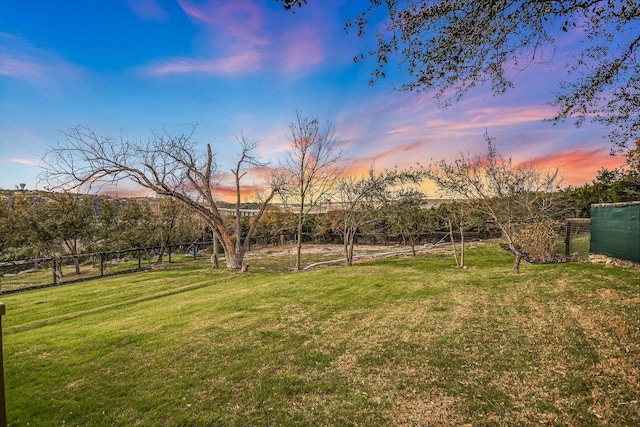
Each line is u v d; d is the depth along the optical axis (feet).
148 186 47.34
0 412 6.83
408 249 73.56
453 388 11.62
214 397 11.79
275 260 65.00
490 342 15.33
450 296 24.36
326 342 16.76
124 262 62.28
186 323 21.16
